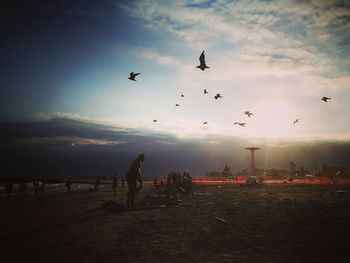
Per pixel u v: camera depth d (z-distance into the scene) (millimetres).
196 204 17234
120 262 6180
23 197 33719
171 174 26859
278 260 6102
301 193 25906
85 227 10312
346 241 7504
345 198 19562
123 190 45125
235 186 45688
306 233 8453
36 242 8125
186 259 6285
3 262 6316
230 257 6387
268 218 11102
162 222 10812
